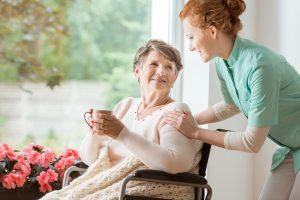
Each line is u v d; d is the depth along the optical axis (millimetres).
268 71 2525
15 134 5348
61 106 5598
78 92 5734
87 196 2586
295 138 2688
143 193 2561
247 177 3777
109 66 5941
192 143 2613
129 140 2537
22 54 5332
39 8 5344
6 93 5312
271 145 3699
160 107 2746
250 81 2561
